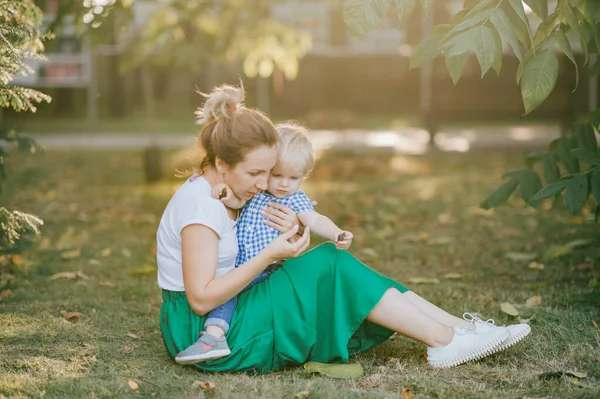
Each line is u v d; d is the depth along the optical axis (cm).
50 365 307
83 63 1673
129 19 627
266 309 298
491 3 310
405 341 347
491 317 381
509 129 1672
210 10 834
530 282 463
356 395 275
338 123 1752
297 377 297
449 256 539
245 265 284
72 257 526
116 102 1906
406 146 1302
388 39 1956
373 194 825
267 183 301
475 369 307
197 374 301
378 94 1928
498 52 297
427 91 1306
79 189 861
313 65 1895
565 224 592
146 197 809
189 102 1931
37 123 1767
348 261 304
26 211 523
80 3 537
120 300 421
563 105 1245
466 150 1224
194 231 285
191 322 298
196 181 297
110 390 280
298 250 287
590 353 320
